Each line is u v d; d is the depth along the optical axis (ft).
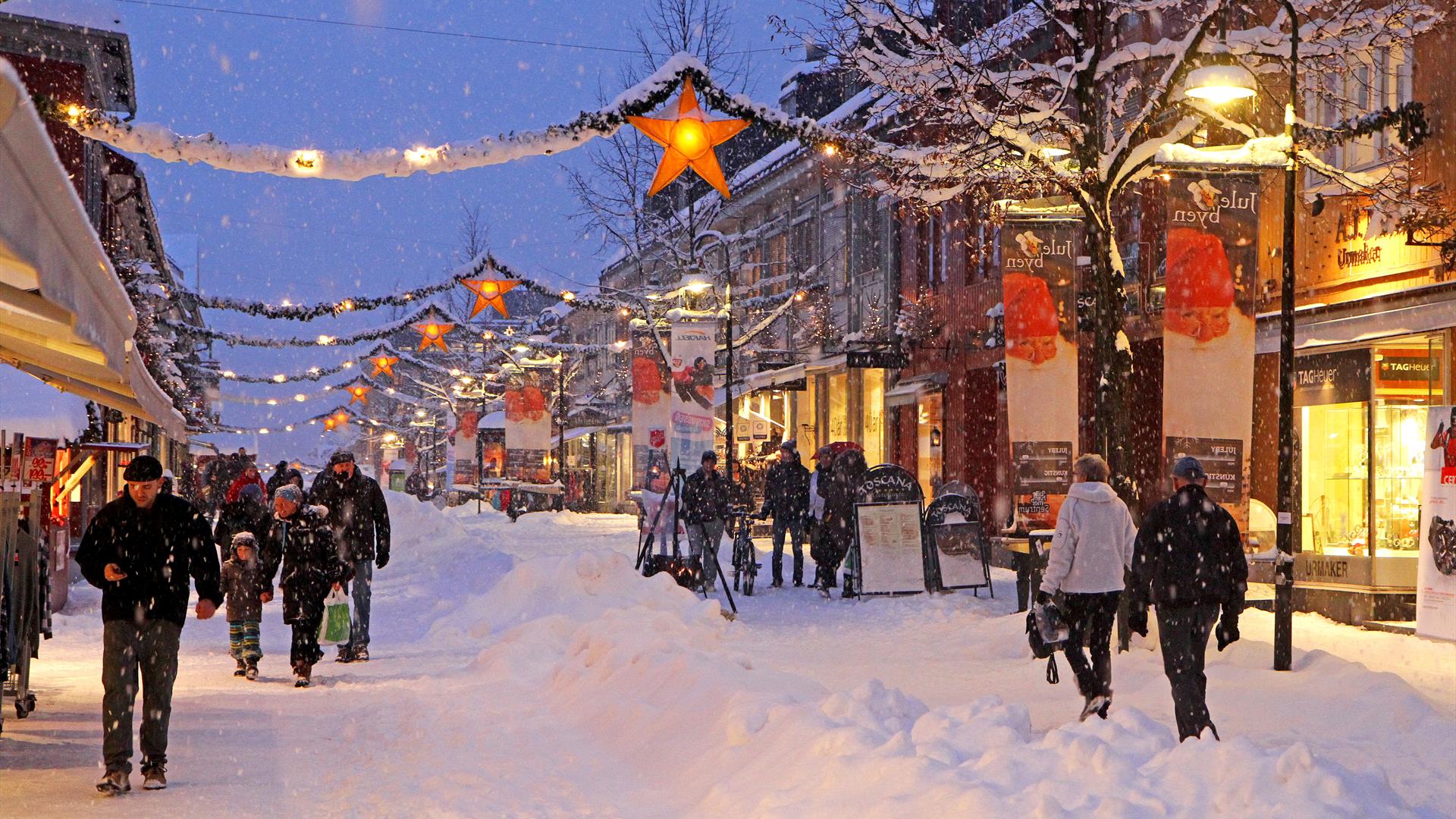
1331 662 40.78
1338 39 54.65
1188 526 29.81
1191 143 54.85
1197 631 29.66
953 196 58.49
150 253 161.17
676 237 140.97
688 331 89.15
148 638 27.40
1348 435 61.11
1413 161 60.03
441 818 24.23
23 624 36.35
